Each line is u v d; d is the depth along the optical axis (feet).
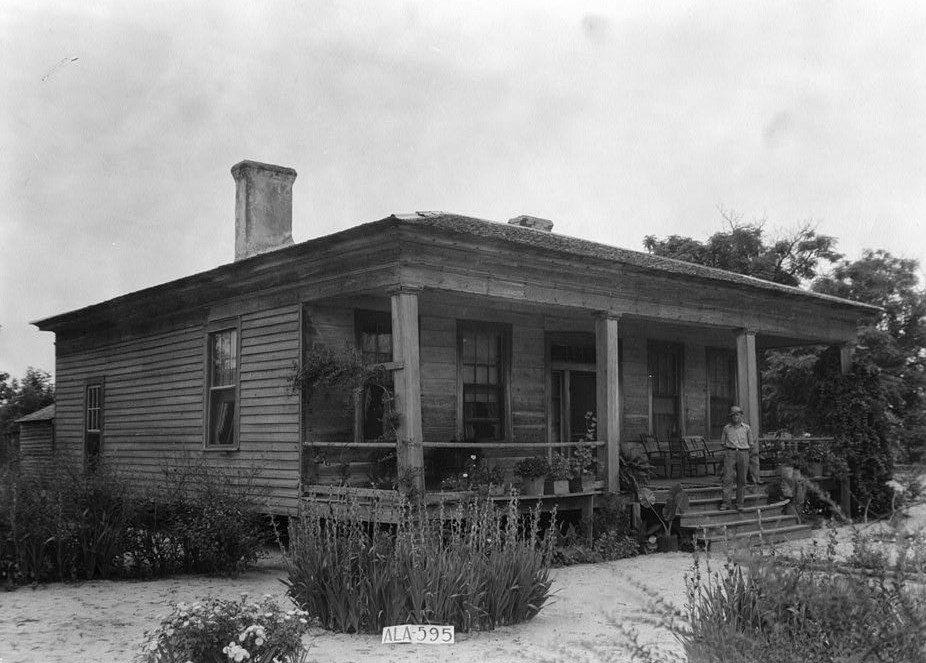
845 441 67.15
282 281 49.93
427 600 28.17
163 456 59.11
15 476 41.32
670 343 70.18
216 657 21.21
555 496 46.60
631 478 50.72
